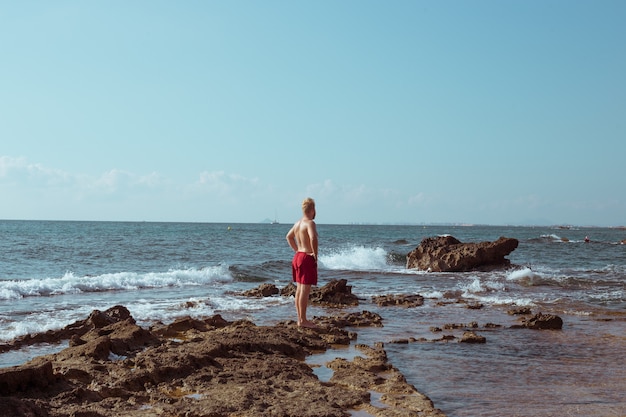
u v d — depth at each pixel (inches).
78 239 1932.8
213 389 224.7
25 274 820.0
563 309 517.0
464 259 962.1
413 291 671.1
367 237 2967.5
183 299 560.7
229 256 1266.0
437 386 243.1
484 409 210.7
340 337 348.2
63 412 187.6
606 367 285.0
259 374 247.0
